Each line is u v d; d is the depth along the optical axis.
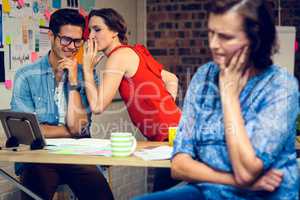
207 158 2.47
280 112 2.33
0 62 4.28
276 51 2.45
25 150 3.26
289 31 5.39
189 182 2.58
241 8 2.32
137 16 6.80
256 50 2.38
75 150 3.21
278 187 2.37
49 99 3.98
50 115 3.98
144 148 3.27
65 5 5.20
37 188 3.81
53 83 4.00
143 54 3.71
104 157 2.95
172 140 3.32
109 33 3.75
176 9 6.63
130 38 6.61
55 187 3.88
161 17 6.70
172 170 2.58
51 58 4.01
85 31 3.99
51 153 3.12
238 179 2.31
